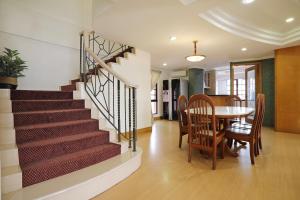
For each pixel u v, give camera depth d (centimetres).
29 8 358
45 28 384
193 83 773
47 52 394
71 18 422
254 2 293
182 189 194
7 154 167
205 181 212
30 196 143
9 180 149
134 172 237
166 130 529
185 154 310
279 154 306
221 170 243
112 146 239
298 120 463
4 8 328
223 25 346
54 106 261
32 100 249
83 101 289
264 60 577
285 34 439
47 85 395
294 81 465
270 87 566
